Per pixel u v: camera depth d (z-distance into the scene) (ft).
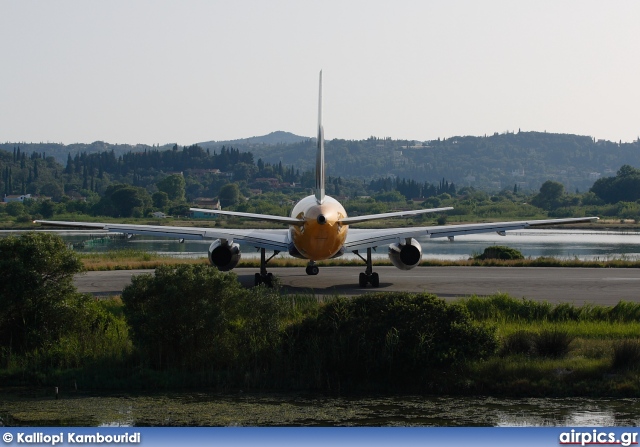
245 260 645.92
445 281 484.74
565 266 599.98
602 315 322.96
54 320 269.44
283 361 244.22
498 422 198.29
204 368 247.70
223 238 435.94
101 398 222.48
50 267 276.41
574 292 420.36
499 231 445.37
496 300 339.98
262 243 440.86
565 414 204.85
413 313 245.86
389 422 198.80
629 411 207.21
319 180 436.76
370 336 241.76
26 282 267.18
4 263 264.52
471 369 236.63
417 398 222.07
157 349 251.60
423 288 444.55
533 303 333.01
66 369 247.70
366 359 236.63
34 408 212.64
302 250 424.87
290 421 199.72
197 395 225.35
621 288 440.04
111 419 202.08
